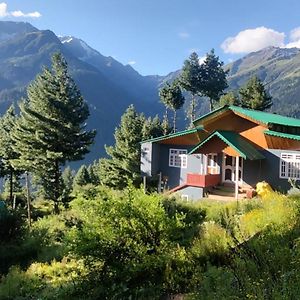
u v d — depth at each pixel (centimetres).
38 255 1930
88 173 9094
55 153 3888
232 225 1127
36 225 2633
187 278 909
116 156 5334
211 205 2002
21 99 4531
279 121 3128
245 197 2780
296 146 2872
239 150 2788
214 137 2975
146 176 3572
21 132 4112
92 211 1128
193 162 3409
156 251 1068
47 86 4097
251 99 6894
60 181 4331
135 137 5253
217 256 934
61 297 1087
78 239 1073
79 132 4162
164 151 3578
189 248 1026
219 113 3238
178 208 1886
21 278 1460
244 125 3138
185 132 3431
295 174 2869
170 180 3531
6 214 2269
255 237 874
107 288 998
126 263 1039
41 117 4006
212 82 7662
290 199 1270
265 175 3009
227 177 3194
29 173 4488
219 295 610
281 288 546
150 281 966
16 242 2166
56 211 4066
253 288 552
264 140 3023
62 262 1603
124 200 1147
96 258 1066
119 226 1089
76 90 4231
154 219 1093
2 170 5519
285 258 658
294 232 839
